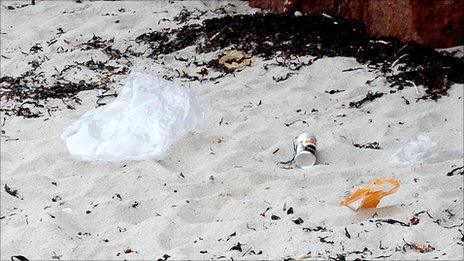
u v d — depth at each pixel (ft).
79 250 13.24
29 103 16.66
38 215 13.88
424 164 14.84
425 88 16.84
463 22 18.16
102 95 16.90
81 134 15.26
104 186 14.42
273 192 14.32
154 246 13.28
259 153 15.25
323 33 18.69
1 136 15.74
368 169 14.78
